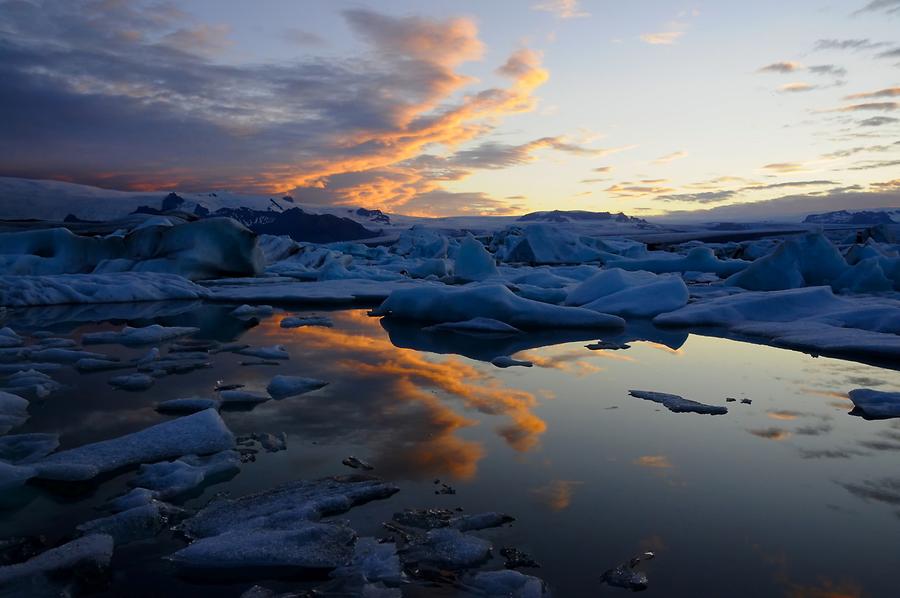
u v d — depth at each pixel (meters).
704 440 3.30
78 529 2.22
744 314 8.28
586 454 3.05
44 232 14.20
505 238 34.75
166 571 1.93
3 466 2.66
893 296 11.05
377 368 5.23
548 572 1.92
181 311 9.69
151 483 2.62
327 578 1.89
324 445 3.16
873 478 2.76
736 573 1.92
